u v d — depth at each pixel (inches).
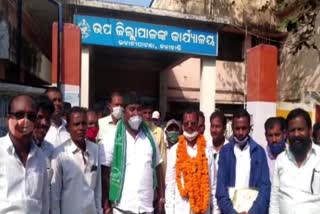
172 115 438.0
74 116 138.3
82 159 140.3
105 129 213.0
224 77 529.0
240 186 156.1
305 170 130.0
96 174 144.8
